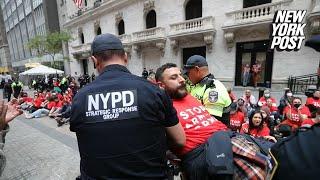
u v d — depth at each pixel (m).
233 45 12.91
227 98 2.34
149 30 17.11
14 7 48.09
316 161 0.73
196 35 14.33
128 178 1.15
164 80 1.94
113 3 20.22
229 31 12.61
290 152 0.81
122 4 19.50
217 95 2.28
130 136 1.17
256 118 3.96
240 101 5.50
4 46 58.31
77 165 4.08
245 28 12.15
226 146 1.55
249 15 11.80
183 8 15.19
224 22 13.05
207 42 13.85
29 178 3.66
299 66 10.69
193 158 1.67
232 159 1.50
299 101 4.96
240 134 1.76
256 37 11.99
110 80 1.30
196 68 2.41
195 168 1.63
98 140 1.18
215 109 2.27
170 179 1.46
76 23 26.22
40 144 5.25
